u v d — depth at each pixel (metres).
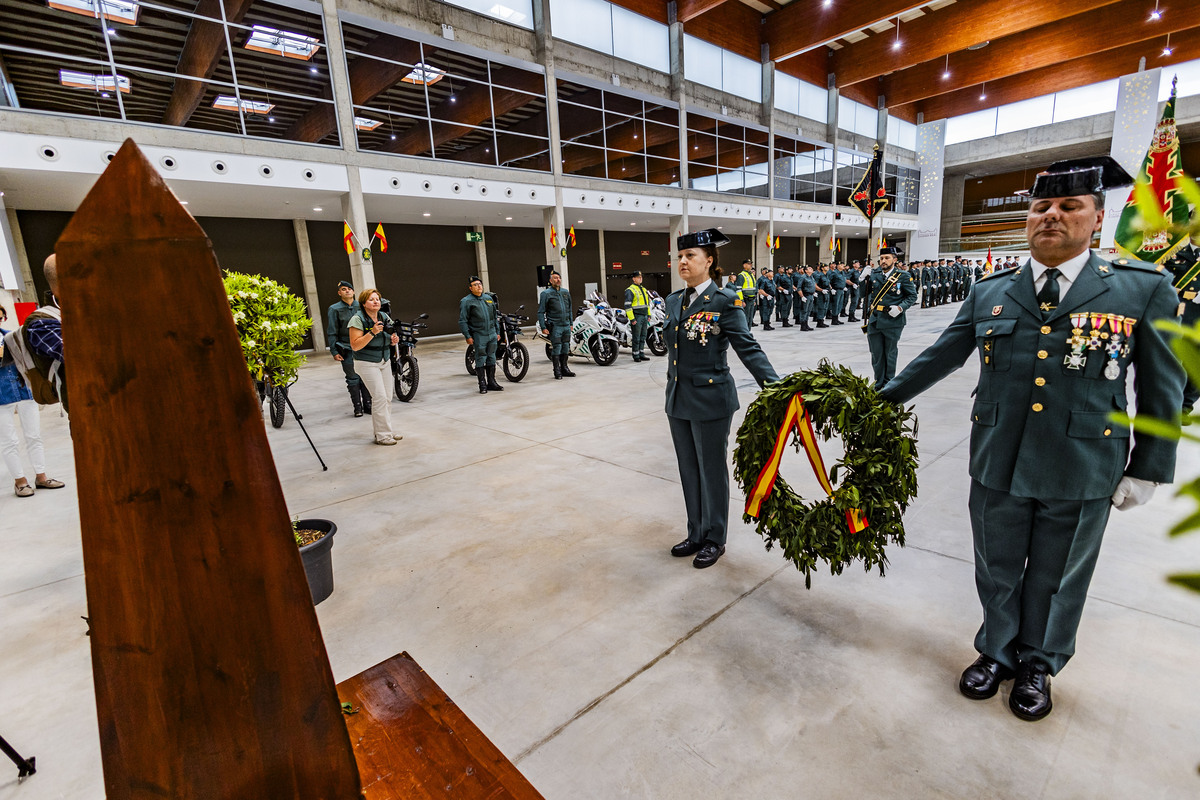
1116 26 17.55
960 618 2.12
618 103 15.30
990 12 16.62
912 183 26.58
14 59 9.84
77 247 0.57
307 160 9.97
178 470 0.62
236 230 12.88
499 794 0.92
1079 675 1.79
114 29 9.70
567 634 2.15
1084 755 1.51
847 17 16.30
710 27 16.80
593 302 9.95
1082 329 1.45
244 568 0.66
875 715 1.68
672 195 16.45
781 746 1.59
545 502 3.47
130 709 0.67
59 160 7.73
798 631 2.09
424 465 4.35
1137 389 1.47
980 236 29.17
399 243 15.34
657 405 6.05
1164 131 2.47
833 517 1.85
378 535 3.11
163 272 0.58
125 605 0.64
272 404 5.83
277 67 10.69
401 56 11.31
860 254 30.92
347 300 6.05
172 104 12.04
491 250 17.20
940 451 3.99
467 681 1.91
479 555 2.82
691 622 2.18
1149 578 2.29
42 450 4.15
